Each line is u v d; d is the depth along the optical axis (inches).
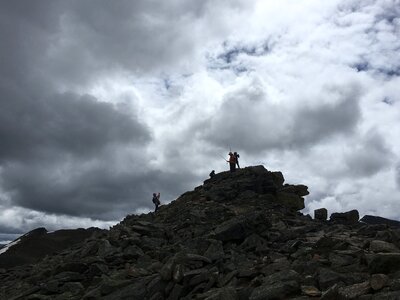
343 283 581.6
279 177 1850.4
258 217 1029.2
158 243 1118.4
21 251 3142.2
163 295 716.7
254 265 777.6
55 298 840.9
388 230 920.9
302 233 1098.7
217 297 604.7
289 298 570.3
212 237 1006.4
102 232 1578.5
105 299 740.0
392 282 521.0
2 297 1037.2
